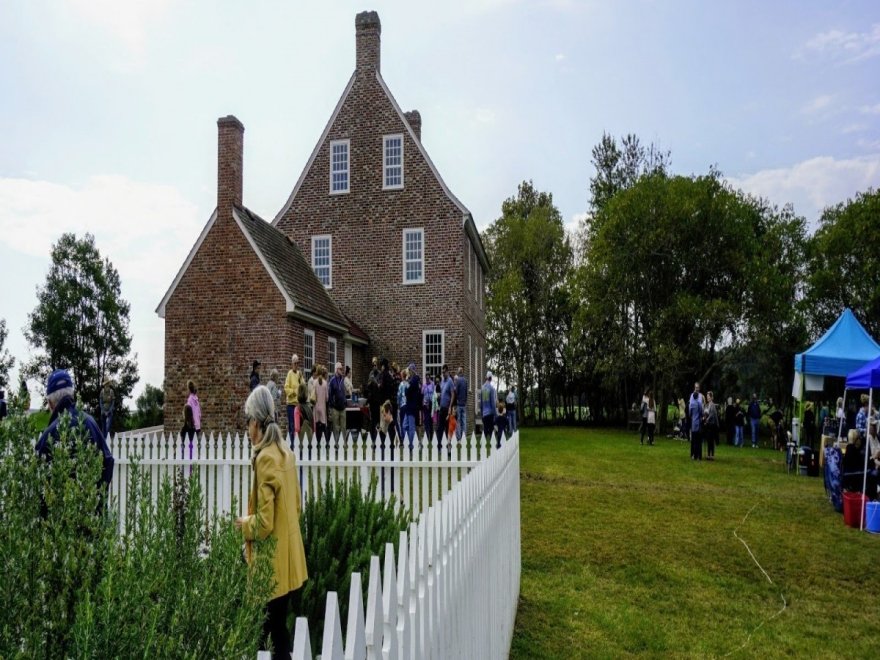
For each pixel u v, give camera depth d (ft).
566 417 153.38
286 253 80.84
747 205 121.19
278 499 14.10
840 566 29.96
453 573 10.59
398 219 88.84
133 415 112.47
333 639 5.71
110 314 148.77
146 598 6.20
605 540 32.86
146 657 5.61
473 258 103.65
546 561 29.53
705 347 117.29
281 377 67.21
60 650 6.36
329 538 16.42
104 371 145.59
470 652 12.29
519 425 142.82
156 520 7.55
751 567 29.66
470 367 96.27
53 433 12.73
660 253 115.03
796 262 127.75
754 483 52.42
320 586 14.70
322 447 32.58
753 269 111.24
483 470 15.06
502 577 18.51
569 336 144.56
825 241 120.78
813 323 122.31
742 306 111.14
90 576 6.70
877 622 23.75
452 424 64.23
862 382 42.34
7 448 7.54
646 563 29.60
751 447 92.84
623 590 26.17
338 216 90.48
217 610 6.65
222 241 69.56
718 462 66.54
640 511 39.27
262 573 7.66
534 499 41.70
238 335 68.64
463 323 87.40
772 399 129.29
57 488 7.39
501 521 18.47
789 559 30.83
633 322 123.44
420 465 31.22
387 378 61.57
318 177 91.35
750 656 20.34
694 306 107.76
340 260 90.02
